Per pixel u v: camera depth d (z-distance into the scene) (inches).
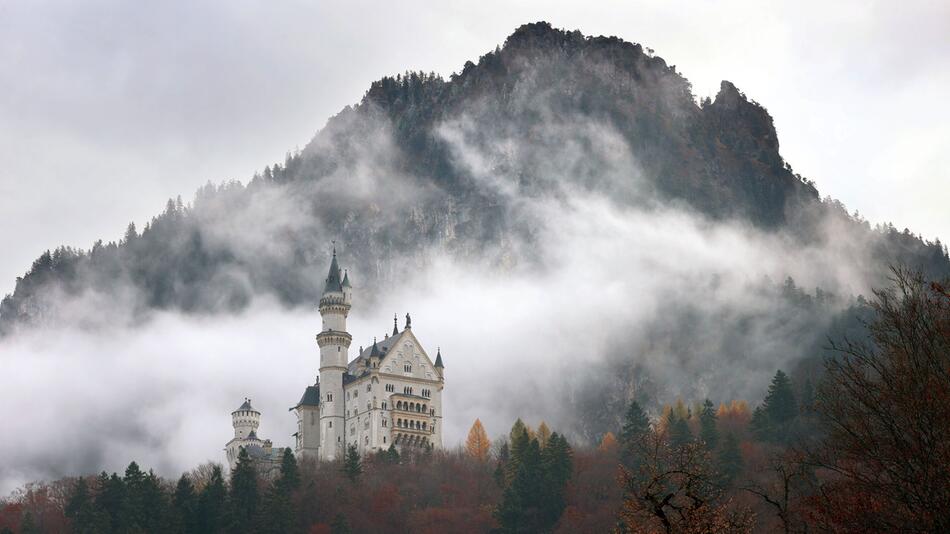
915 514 2105.1
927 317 2310.5
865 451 2231.8
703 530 2331.4
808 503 2329.0
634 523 2421.3
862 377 2306.8
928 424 2142.0
